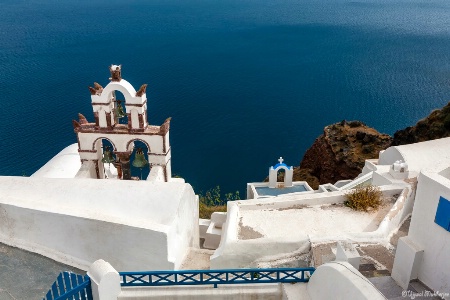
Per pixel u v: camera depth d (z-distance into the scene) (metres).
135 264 12.66
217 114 59.06
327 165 38.59
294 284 11.05
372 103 63.16
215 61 88.19
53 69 79.19
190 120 56.72
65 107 58.19
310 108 61.72
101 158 18.69
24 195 13.33
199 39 110.19
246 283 11.28
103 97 17.05
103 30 123.00
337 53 94.62
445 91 67.62
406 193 15.88
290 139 52.12
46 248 12.67
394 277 10.83
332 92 68.31
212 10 166.25
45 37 111.81
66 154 22.50
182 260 13.90
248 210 15.66
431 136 33.06
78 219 12.19
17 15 153.25
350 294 8.29
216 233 17.09
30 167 41.75
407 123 56.19
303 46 102.25
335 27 128.50
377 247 12.70
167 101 63.47
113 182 13.85
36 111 56.34
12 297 10.84
